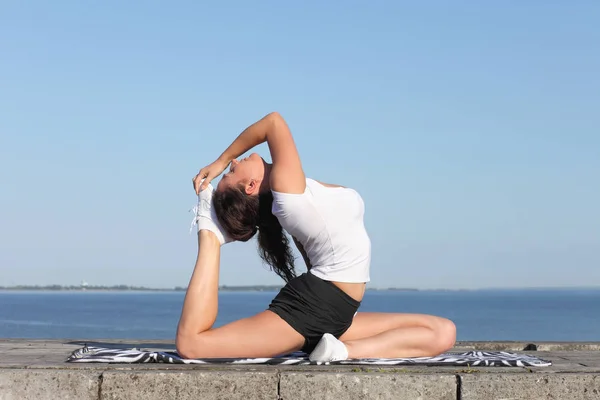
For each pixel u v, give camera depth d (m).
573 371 4.88
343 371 4.73
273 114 5.12
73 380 4.59
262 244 5.54
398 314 5.54
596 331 52.22
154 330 54.19
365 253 5.18
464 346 7.54
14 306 146.38
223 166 5.38
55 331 51.81
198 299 5.10
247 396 4.57
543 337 45.41
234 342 5.08
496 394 4.61
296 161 5.03
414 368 4.96
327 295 5.10
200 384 4.57
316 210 5.00
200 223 5.29
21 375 4.60
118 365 4.93
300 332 5.14
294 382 4.57
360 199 5.26
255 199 5.20
